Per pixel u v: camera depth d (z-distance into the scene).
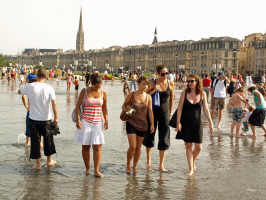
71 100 43.22
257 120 20.83
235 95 21.25
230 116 31.50
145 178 12.61
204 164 14.68
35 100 13.32
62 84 93.50
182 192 11.23
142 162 14.80
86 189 11.29
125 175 12.92
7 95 46.94
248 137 21.27
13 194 10.68
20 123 23.89
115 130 22.44
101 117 12.88
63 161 14.58
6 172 12.88
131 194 10.95
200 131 13.32
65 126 23.16
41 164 14.06
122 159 15.21
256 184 12.18
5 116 27.05
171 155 16.16
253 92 21.23
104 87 81.25
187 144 13.45
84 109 12.72
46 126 13.46
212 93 30.42
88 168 12.93
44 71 13.59
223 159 15.57
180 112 13.32
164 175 13.03
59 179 12.23
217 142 19.42
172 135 21.27
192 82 13.16
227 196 10.95
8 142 17.78
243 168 14.16
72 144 17.78
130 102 13.40
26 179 12.14
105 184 11.84
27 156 15.23
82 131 12.71
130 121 13.17
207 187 11.77
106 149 16.95
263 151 17.44
